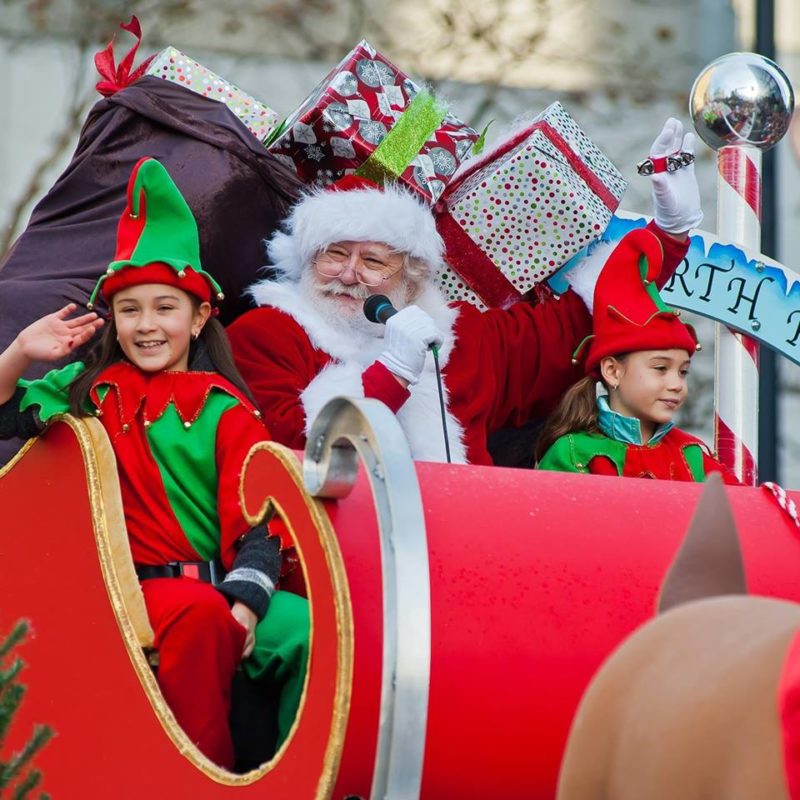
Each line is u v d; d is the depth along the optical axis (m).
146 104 15.77
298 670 11.61
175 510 12.42
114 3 41.38
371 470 9.59
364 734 9.63
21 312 14.70
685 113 43.47
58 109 41.69
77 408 12.33
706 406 42.16
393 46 42.34
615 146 43.00
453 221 16.41
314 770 9.52
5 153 41.28
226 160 15.48
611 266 15.41
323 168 16.25
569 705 10.09
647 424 15.26
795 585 10.91
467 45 42.19
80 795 11.30
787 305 17.80
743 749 5.79
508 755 10.03
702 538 7.35
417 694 9.24
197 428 12.56
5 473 12.34
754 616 6.34
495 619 10.05
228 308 15.73
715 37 44.19
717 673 6.09
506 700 10.00
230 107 17.22
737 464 17.91
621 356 15.16
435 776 9.97
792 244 43.06
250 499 10.52
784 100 17.73
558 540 10.43
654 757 6.14
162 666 11.21
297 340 14.91
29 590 11.98
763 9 24.39
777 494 11.45
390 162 15.96
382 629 9.70
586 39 43.69
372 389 13.74
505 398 16.19
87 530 11.56
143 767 10.84
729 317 17.73
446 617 9.97
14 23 41.44
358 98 16.12
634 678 6.49
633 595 10.34
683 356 15.16
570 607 10.19
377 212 14.93
